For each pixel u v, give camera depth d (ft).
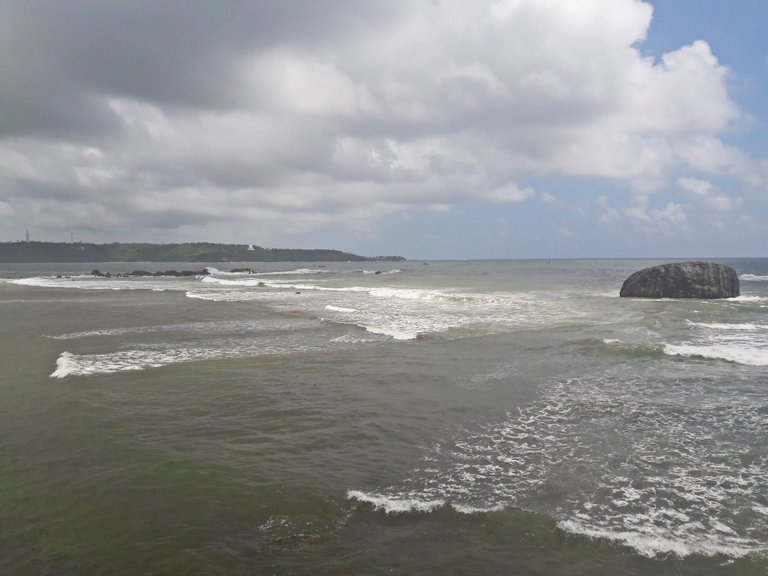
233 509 17.07
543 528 15.61
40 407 29.12
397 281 176.45
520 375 35.91
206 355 44.11
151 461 21.22
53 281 199.52
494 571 13.53
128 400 30.42
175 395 31.45
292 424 25.90
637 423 25.57
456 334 53.72
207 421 26.45
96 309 86.58
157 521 16.37
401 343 49.21
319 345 48.57
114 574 13.64
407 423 25.90
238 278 224.74
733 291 95.45
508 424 25.58
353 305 86.63
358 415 27.25
